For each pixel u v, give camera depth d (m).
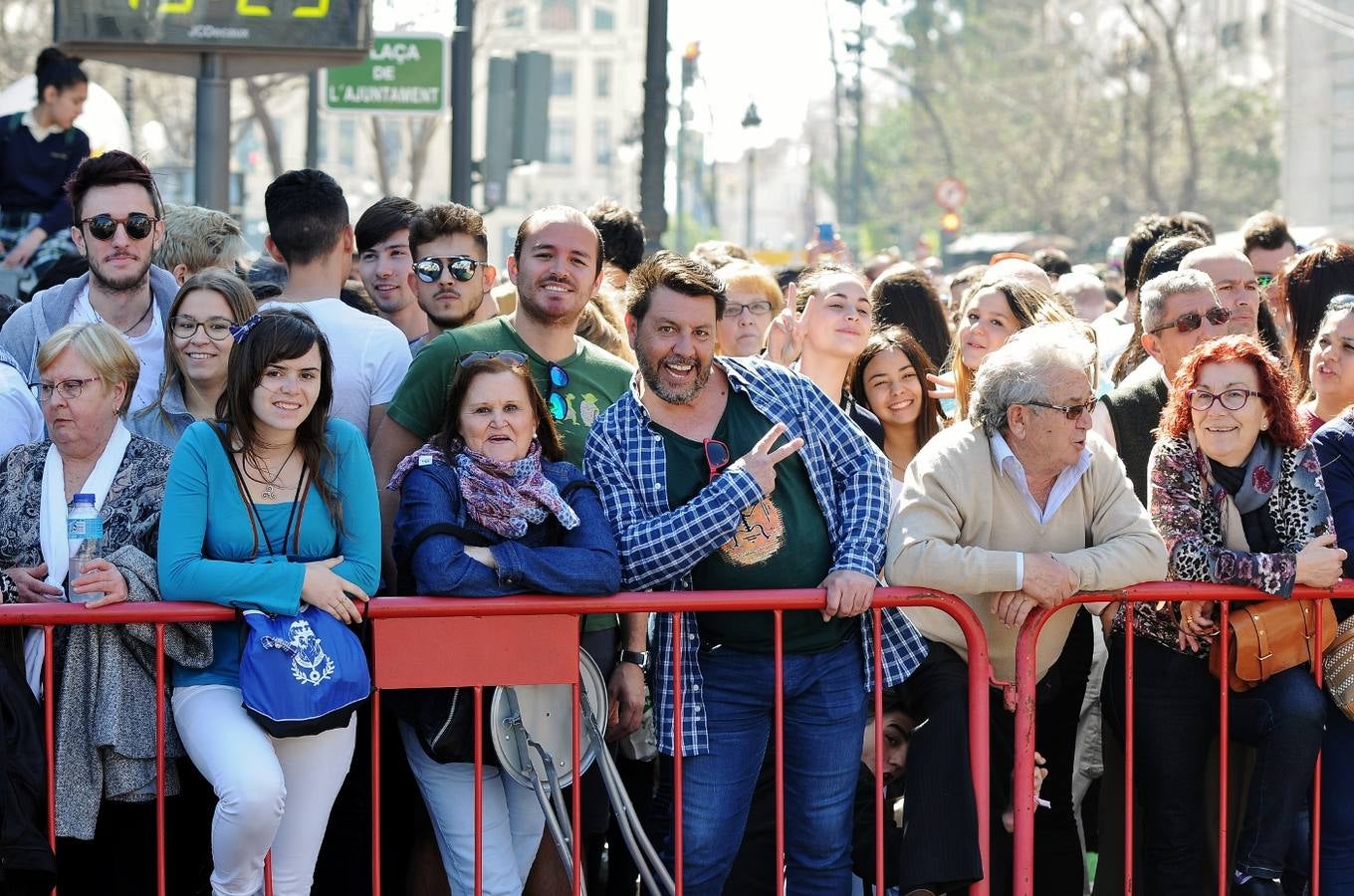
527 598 7.00
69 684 7.03
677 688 7.27
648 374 7.32
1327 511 7.70
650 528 7.13
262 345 6.93
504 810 7.52
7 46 60.75
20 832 6.65
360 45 14.76
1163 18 85.25
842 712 7.45
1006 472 7.52
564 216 7.88
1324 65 83.44
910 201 110.62
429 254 8.95
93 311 8.72
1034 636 7.34
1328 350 8.58
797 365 9.77
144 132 36.91
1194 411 7.74
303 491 7.12
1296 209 84.75
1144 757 7.92
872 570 7.22
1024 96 103.75
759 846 8.31
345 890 8.01
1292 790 7.54
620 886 9.23
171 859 7.66
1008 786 7.97
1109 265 26.78
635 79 133.00
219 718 6.88
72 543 7.27
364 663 6.93
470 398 7.17
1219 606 7.64
